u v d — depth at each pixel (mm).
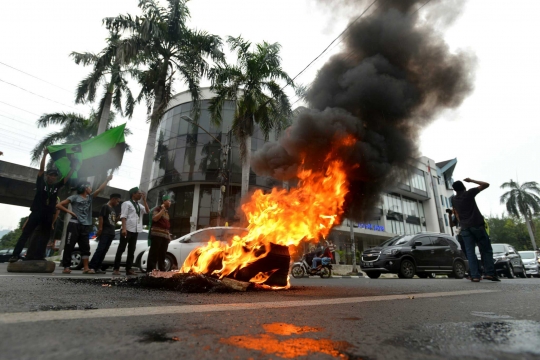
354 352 1009
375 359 939
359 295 2869
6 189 22391
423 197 37656
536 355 993
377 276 11016
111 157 6742
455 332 1310
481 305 2195
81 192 6129
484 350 1044
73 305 1798
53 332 1109
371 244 32781
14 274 4660
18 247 5418
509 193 43688
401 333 1286
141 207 6359
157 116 15195
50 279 3787
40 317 1371
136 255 8836
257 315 1644
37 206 5637
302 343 1104
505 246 13594
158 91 15555
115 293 2527
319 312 1801
